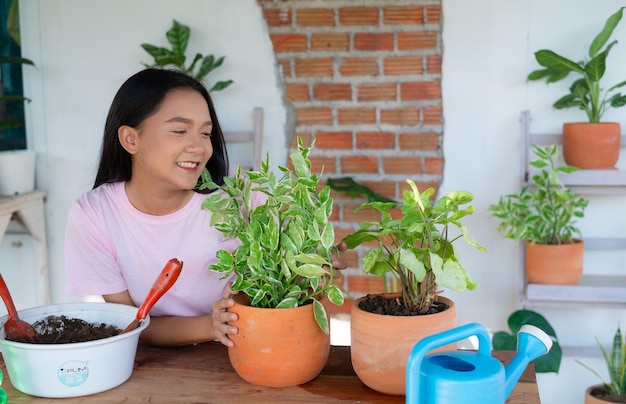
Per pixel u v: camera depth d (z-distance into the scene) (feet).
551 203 7.73
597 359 8.57
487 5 8.28
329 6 8.51
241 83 8.75
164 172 4.37
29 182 8.79
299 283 3.88
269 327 3.65
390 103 8.59
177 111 4.30
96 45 8.86
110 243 4.85
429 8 8.36
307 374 3.78
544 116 8.34
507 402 3.59
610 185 7.84
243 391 3.75
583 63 7.79
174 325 4.58
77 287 4.88
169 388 3.80
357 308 3.70
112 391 3.76
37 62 8.95
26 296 9.34
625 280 8.14
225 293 4.00
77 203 4.86
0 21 8.91
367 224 3.83
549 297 7.71
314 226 3.59
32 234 8.90
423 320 3.49
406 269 3.66
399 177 8.71
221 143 4.95
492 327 8.73
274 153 8.83
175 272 3.94
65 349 3.58
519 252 8.12
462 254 8.70
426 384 2.93
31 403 3.61
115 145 4.68
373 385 3.64
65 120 9.03
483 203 8.57
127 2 8.73
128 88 4.47
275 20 8.60
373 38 8.50
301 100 8.71
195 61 8.22
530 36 8.25
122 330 4.05
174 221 4.77
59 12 8.84
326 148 8.77
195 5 8.66
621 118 8.23
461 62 8.41
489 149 8.48
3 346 3.68
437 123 8.55
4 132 9.09
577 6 8.14
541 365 7.56
